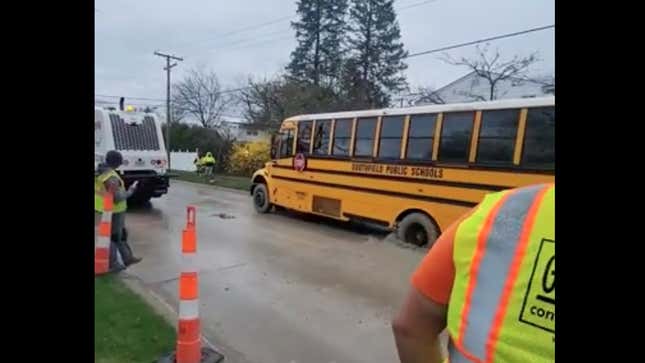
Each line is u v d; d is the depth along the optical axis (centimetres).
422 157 856
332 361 408
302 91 2869
